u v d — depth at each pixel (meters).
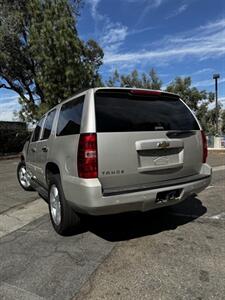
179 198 4.52
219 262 3.81
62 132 4.75
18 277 3.57
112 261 3.91
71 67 18.50
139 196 4.07
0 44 22.16
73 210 4.58
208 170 5.00
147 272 3.61
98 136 3.97
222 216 5.63
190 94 33.34
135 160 4.19
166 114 4.65
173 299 3.08
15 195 7.83
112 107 4.21
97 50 25.64
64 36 18.47
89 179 3.92
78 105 4.43
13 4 22.69
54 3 19.53
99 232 4.94
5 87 24.91
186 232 4.85
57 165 4.72
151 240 4.56
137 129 4.25
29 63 23.20
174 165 4.55
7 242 4.64
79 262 3.91
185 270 3.63
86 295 3.19
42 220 5.70
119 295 3.17
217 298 3.08
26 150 7.54
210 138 25.02
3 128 22.23
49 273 3.65
